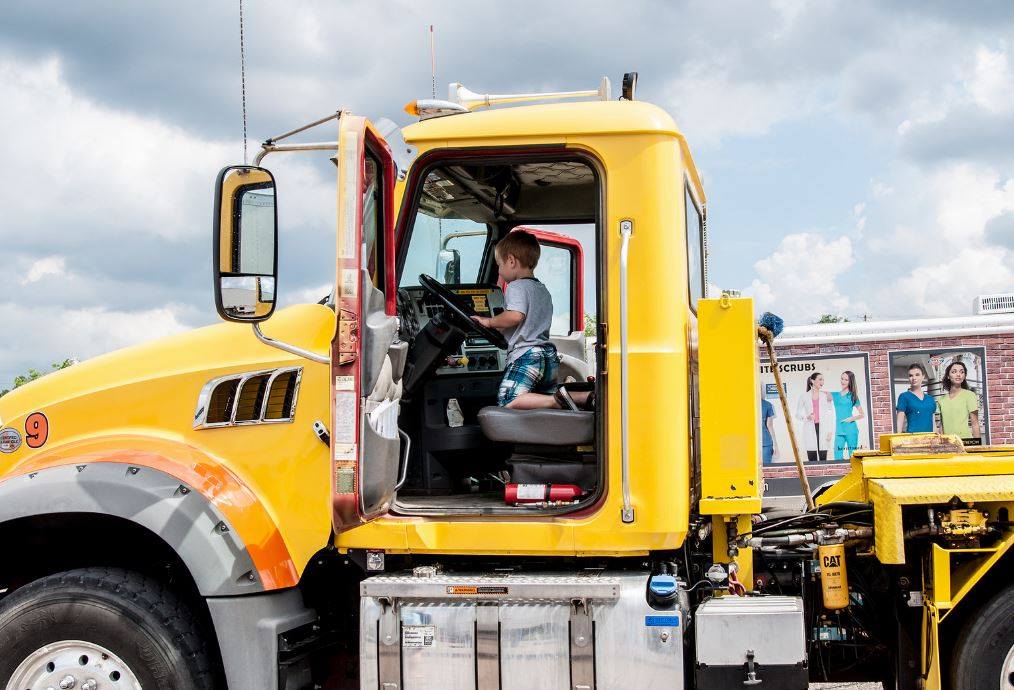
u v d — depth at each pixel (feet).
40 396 13.03
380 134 12.37
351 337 11.41
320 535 11.84
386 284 12.76
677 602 11.46
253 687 11.50
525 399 13.26
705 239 16.07
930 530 11.71
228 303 10.83
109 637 11.62
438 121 12.48
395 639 11.68
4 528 12.65
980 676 11.49
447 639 11.60
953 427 30.01
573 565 12.32
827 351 30.45
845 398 30.50
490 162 12.50
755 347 11.83
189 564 11.46
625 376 11.53
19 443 12.90
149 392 12.58
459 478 14.82
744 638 11.48
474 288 15.21
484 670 11.51
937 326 30.32
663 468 11.53
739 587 12.27
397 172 12.62
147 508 11.57
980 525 11.56
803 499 15.02
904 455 12.86
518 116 12.23
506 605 11.57
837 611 12.76
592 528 11.59
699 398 12.04
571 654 11.39
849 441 30.40
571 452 12.66
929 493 11.53
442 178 13.26
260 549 11.62
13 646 11.72
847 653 13.38
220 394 12.32
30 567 13.47
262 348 12.41
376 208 12.73
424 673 11.63
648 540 11.57
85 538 13.37
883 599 12.96
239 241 10.84
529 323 13.76
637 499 11.52
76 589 11.76
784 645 11.46
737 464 11.73
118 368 12.92
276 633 11.65
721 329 11.83
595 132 11.94
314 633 12.66
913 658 12.38
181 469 11.86
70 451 12.37
